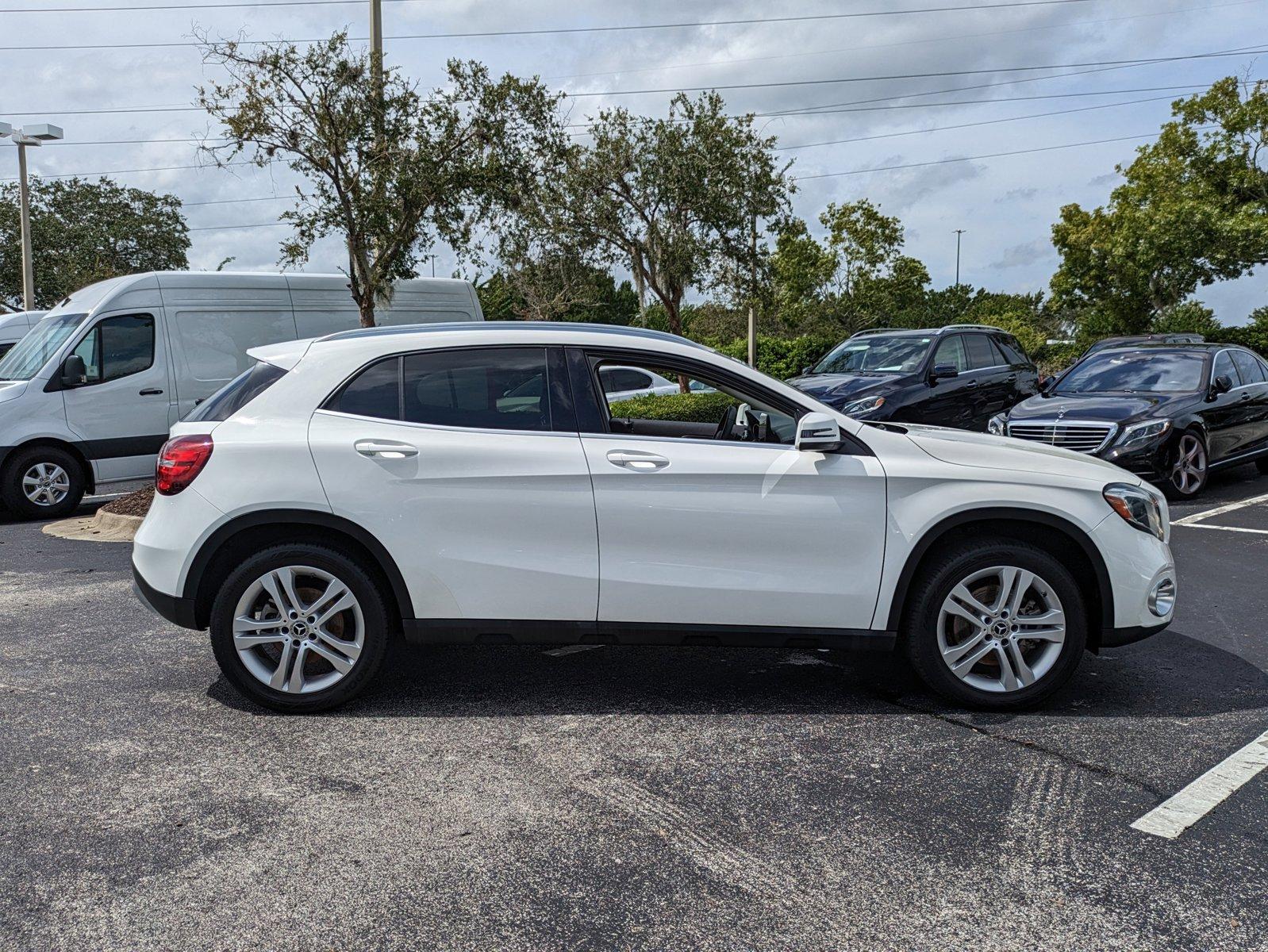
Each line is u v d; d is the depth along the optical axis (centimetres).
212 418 431
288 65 1059
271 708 432
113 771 372
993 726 418
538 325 443
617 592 420
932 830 325
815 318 4091
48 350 1088
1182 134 3412
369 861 305
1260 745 396
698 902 282
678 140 1894
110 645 544
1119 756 386
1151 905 280
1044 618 426
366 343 435
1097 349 1170
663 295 1967
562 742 401
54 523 1027
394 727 418
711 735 408
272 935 265
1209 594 644
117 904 281
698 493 418
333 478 412
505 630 422
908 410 1128
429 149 1108
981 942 263
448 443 418
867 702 449
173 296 1112
